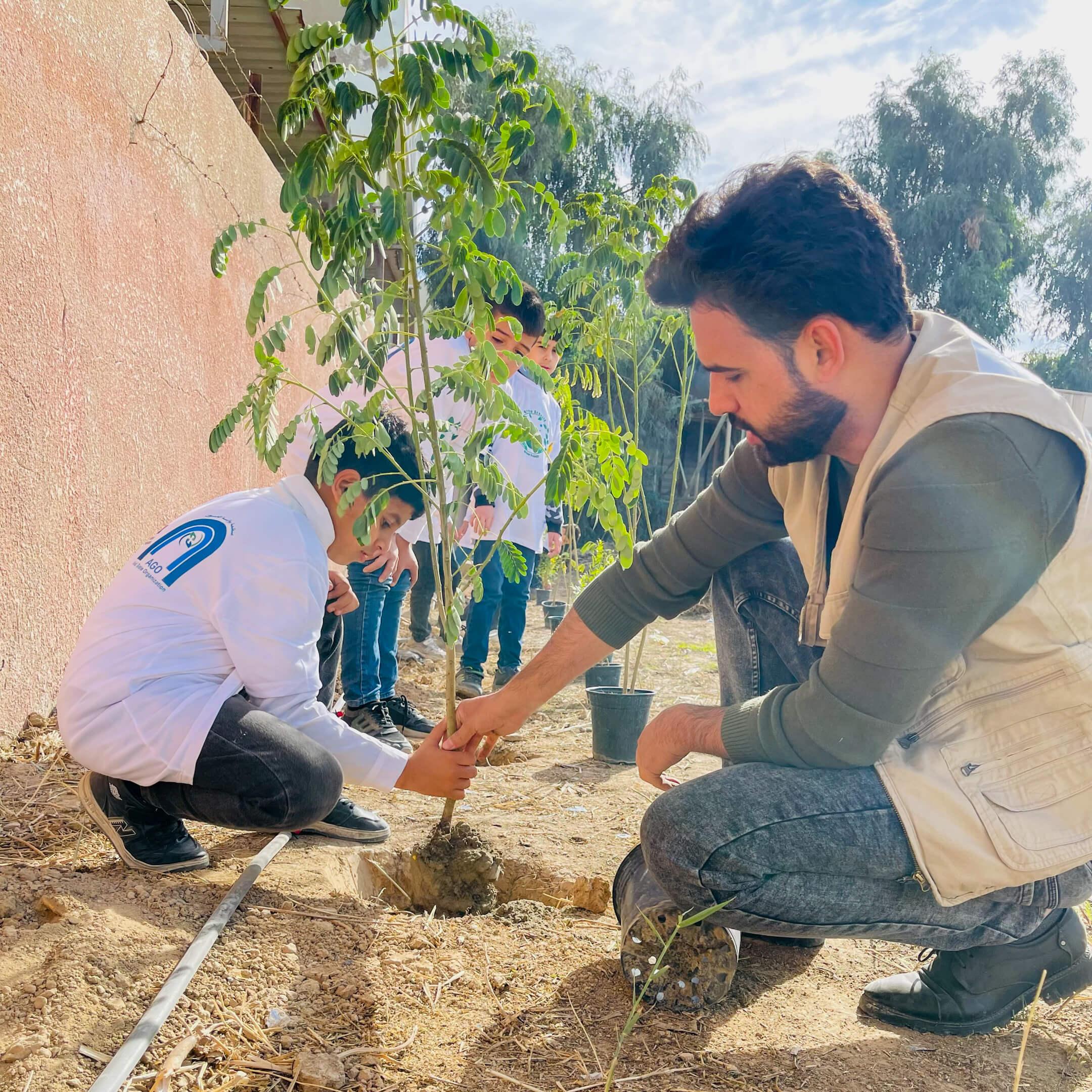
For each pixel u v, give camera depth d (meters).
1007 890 1.86
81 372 3.67
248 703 2.30
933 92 22.05
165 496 4.55
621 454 2.32
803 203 1.69
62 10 3.53
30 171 3.28
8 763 3.01
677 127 17.39
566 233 2.38
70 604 3.60
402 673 6.05
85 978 1.82
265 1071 1.71
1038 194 22.36
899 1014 2.03
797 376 1.76
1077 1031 2.04
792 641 2.32
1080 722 1.71
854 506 1.84
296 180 2.09
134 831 2.37
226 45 6.62
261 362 2.43
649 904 2.07
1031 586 1.71
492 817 3.22
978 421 1.67
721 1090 1.75
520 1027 1.93
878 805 1.79
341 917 2.30
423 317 2.32
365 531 2.28
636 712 4.04
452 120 2.06
